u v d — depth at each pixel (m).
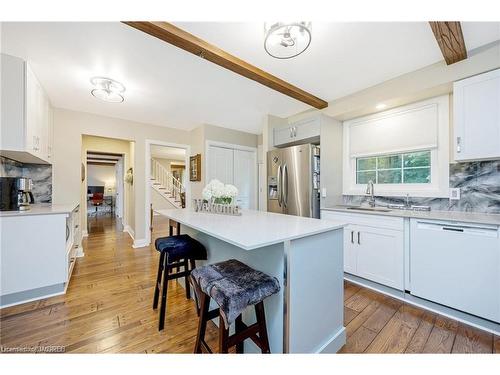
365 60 2.06
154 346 1.44
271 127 3.66
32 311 1.84
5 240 1.92
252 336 1.16
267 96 2.94
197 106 3.31
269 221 1.67
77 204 3.18
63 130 3.33
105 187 10.52
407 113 2.56
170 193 8.08
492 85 1.77
